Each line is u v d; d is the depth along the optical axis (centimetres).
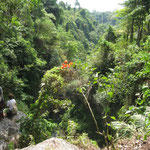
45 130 284
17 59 1201
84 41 8250
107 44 1080
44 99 310
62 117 1105
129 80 564
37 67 1479
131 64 598
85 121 904
